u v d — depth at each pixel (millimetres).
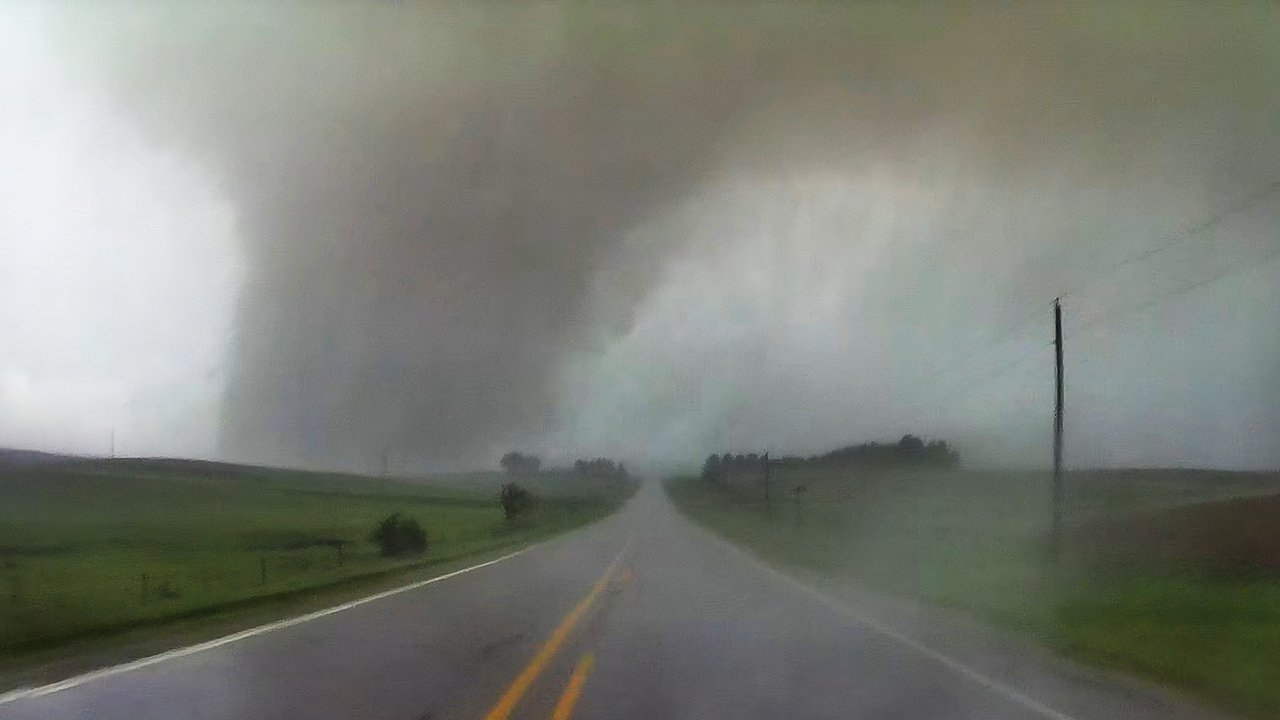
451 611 16812
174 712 8266
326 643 12781
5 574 23141
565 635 13680
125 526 43469
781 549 39000
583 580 23938
